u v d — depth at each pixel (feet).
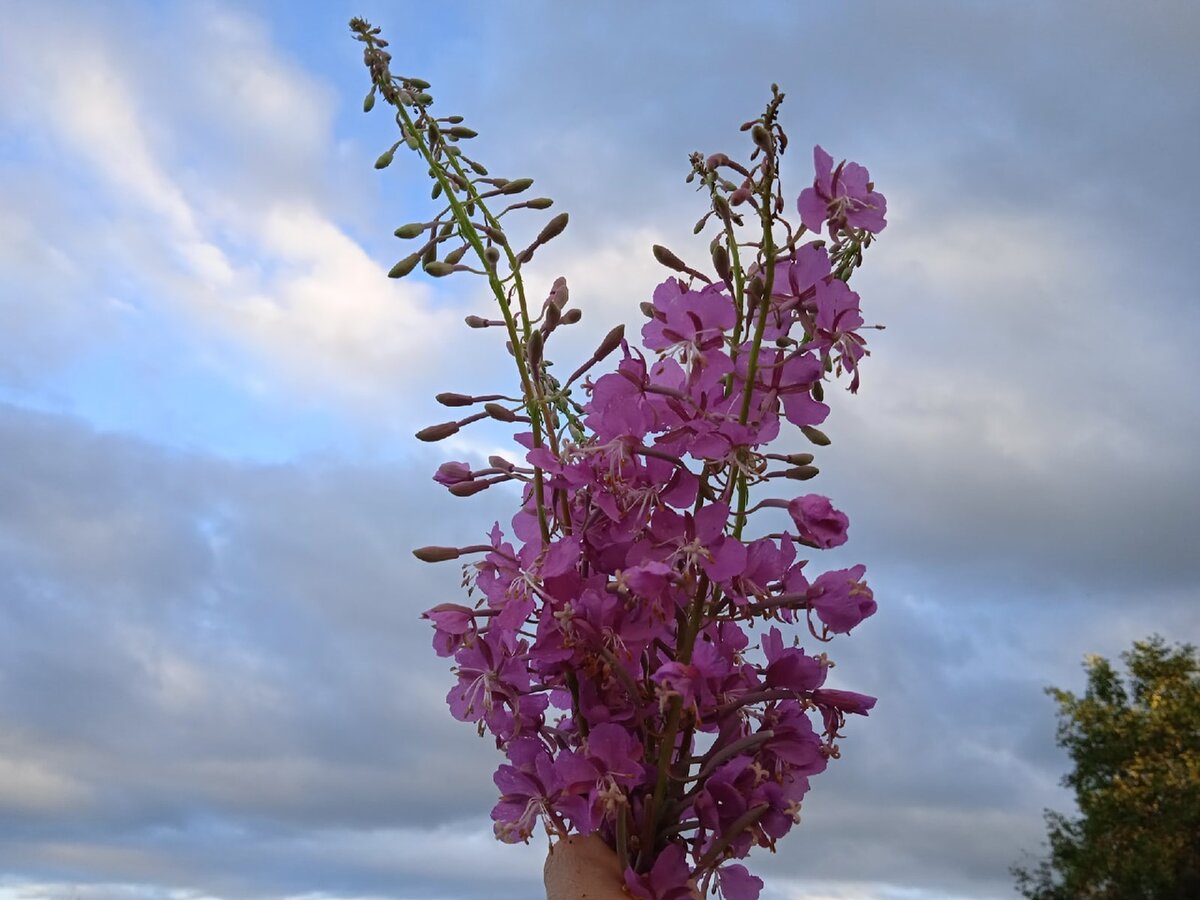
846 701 0.91
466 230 0.97
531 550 0.95
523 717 0.96
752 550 0.91
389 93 1.04
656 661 0.92
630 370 0.91
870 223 0.96
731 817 0.91
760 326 0.89
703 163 0.99
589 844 0.90
